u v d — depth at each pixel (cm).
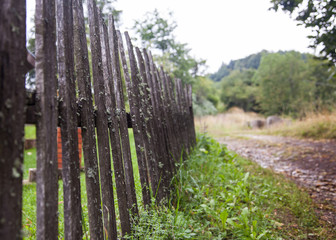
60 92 118
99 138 153
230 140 1057
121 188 173
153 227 191
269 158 643
